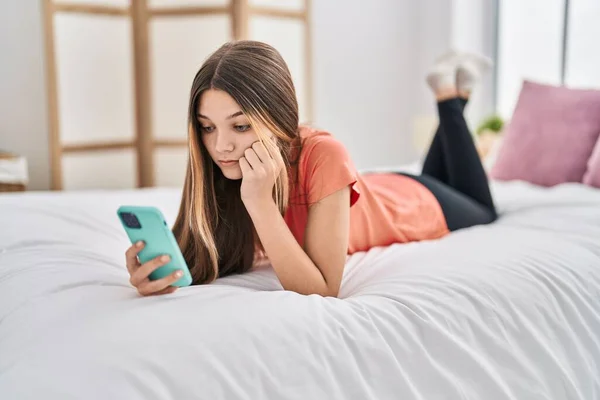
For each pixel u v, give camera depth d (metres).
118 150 4.05
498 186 2.64
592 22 3.79
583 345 1.39
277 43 4.09
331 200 1.38
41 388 0.92
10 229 1.64
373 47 4.85
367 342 1.12
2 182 3.28
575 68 3.90
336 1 4.72
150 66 4.02
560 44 4.01
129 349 0.98
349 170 1.39
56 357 0.98
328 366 1.07
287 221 1.51
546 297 1.39
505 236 1.73
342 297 1.42
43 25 3.84
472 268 1.41
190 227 1.44
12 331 1.12
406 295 1.27
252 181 1.28
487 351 1.23
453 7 4.40
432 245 1.69
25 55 3.98
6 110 3.97
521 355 1.26
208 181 1.42
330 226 1.37
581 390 1.32
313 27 4.66
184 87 3.96
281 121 1.31
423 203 1.91
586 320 1.43
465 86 2.26
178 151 4.03
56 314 1.12
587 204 2.19
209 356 1.00
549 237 1.74
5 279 1.36
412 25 4.71
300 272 1.32
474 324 1.25
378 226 1.73
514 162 2.79
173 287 1.20
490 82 4.40
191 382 0.96
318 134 1.47
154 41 4.00
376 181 1.93
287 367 1.04
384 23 4.81
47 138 4.08
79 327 1.05
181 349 1.00
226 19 3.84
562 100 2.73
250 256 1.54
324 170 1.39
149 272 1.16
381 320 1.18
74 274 1.34
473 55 2.29
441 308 1.25
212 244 1.40
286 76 1.33
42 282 1.30
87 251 1.55
